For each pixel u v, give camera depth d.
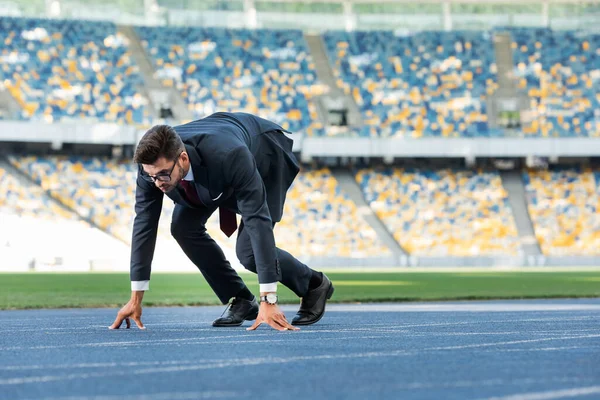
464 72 33.44
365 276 19.33
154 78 31.42
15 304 8.77
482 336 4.10
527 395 2.10
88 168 29.05
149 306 8.66
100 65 31.20
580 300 10.08
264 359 2.93
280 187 4.24
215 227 27.50
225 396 2.07
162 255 26.05
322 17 36.19
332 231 29.06
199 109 30.77
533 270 24.11
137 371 2.59
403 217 29.89
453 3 36.75
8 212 26.62
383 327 4.82
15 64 30.22
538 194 30.92
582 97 32.66
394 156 30.66
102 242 26.42
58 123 27.50
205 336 4.01
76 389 2.20
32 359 2.95
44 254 25.39
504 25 36.75
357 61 33.66
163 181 3.60
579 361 2.90
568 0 36.44
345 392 2.14
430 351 3.26
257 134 4.14
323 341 3.73
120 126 27.91
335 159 31.59
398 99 32.38
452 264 28.27
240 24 35.62
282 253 4.59
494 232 29.56
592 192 30.95
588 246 29.36
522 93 32.75
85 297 10.58
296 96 32.03
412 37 34.69
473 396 2.08
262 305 4.13
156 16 35.06
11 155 28.75
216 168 3.69
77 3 34.53
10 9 34.00
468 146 29.94
